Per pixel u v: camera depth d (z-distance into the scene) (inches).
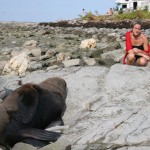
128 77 369.1
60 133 298.7
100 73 385.4
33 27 1421.0
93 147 273.9
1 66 544.4
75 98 351.3
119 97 339.9
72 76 384.2
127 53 446.3
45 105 315.3
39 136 282.8
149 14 1510.8
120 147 273.0
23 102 301.0
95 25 1322.6
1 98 365.4
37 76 397.7
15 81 394.6
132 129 286.4
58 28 1290.6
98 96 347.3
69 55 596.7
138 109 313.1
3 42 848.9
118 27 1232.2
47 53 616.4
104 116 310.7
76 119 322.0
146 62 440.1
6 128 287.3
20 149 271.6
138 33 442.9
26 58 530.3
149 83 356.8
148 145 271.7
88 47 706.2
